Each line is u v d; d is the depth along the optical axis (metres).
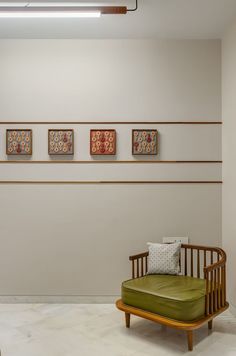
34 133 3.70
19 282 3.67
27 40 3.71
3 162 3.68
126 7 2.99
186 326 2.53
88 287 3.68
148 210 3.71
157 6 3.06
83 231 3.70
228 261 3.48
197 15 3.24
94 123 3.71
